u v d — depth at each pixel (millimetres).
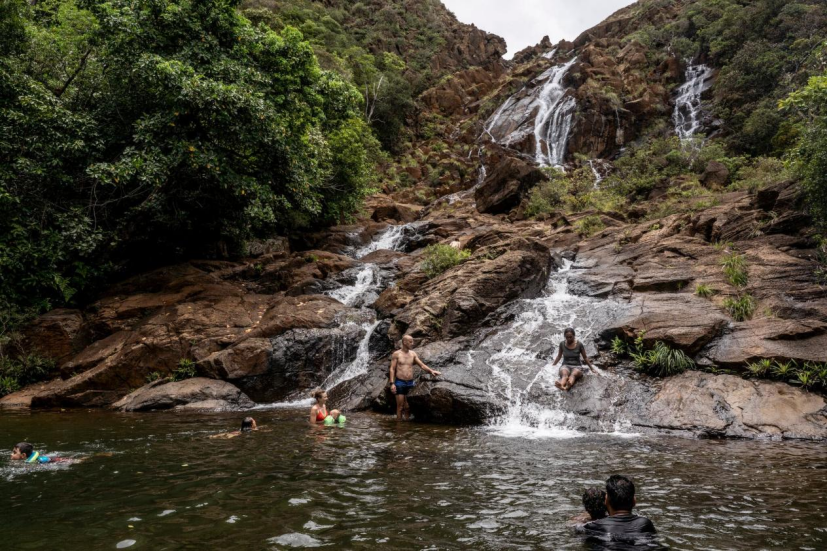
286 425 8461
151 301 14000
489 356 10000
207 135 14320
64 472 5527
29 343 13000
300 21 41656
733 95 29812
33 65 15773
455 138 39719
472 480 5078
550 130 34906
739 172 20094
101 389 11555
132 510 4227
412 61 49938
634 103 33094
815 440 6750
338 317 13148
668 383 8547
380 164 35000
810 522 3824
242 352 11680
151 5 13789
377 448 6617
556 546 3416
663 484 4883
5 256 12828
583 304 11523
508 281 11953
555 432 7668
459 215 23328
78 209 13812
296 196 16656
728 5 36219
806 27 28359
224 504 4355
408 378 9336
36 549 3414
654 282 11539
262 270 17172
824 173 9523
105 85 15820
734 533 3623
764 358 8242
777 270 10547
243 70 14203
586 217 17719
